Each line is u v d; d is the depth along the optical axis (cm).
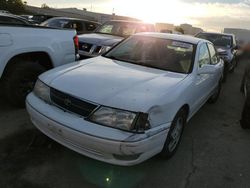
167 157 377
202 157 407
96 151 303
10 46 436
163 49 470
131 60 457
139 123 295
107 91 320
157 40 493
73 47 544
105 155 301
